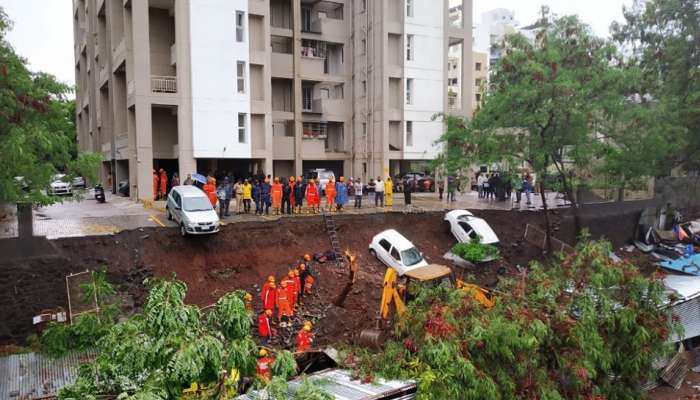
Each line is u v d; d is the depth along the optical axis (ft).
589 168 86.17
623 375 47.50
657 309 49.19
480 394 36.76
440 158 87.51
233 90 109.09
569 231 98.84
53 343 44.11
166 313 25.11
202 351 23.99
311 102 143.74
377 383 35.78
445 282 53.16
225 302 27.94
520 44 79.10
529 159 81.05
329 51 146.72
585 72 75.82
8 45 50.08
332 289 70.74
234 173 124.88
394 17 132.87
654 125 73.67
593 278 46.50
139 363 24.88
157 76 104.27
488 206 105.70
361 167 139.95
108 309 50.52
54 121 52.29
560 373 42.75
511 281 49.73
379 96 131.85
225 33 107.86
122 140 115.55
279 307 60.34
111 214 84.99
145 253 69.36
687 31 82.33
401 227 92.38
